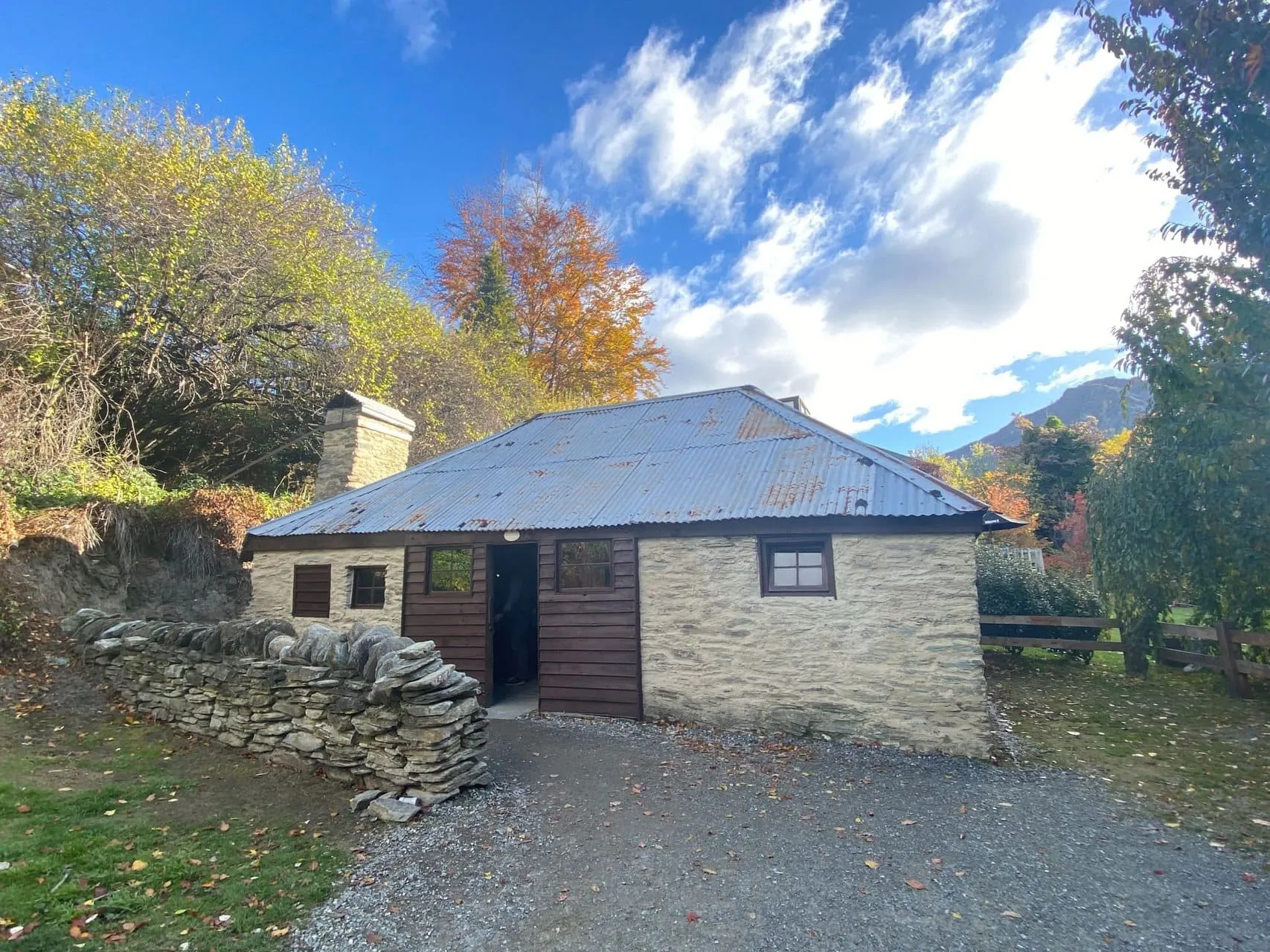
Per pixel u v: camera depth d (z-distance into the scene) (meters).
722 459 9.38
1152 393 9.64
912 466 8.95
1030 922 3.67
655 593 8.30
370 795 5.34
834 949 3.40
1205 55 6.05
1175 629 10.63
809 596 7.55
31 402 9.86
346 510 10.63
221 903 3.79
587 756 6.76
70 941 3.31
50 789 5.15
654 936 3.53
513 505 9.60
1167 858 4.47
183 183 12.67
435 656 5.83
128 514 10.38
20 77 11.78
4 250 11.30
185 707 6.99
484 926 3.63
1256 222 6.37
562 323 28.05
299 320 14.54
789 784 5.91
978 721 6.71
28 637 7.86
